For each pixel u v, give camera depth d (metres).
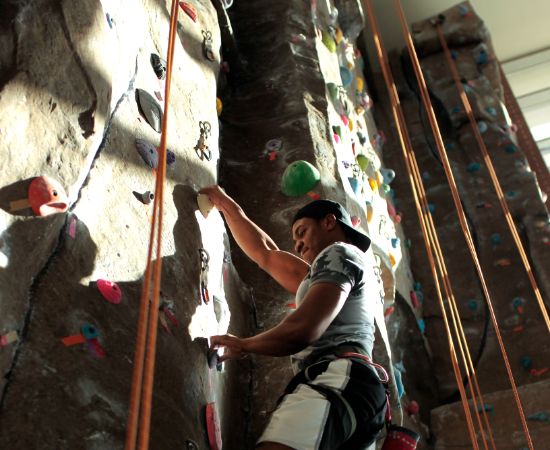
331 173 3.31
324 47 4.27
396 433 1.74
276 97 3.69
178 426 1.61
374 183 4.20
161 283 1.81
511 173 6.20
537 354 4.96
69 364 1.36
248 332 2.62
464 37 7.29
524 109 8.83
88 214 1.61
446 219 6.08
